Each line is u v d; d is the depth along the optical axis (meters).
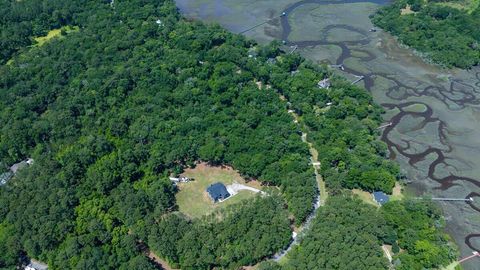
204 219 195.75
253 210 194.62
